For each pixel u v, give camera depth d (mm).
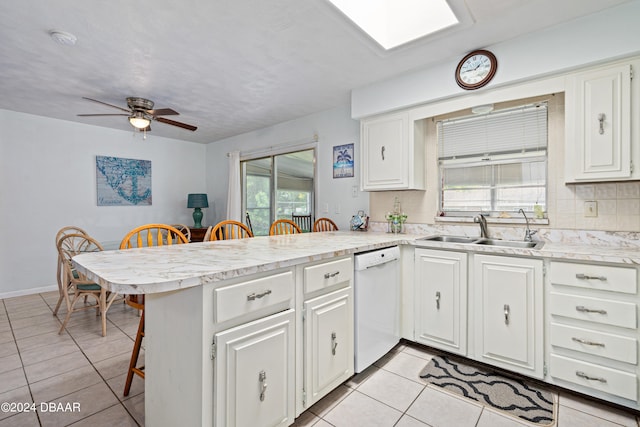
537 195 2385
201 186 5676
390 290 2252
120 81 2859
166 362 1314
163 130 4699
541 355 1844
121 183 4684
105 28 2002
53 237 4109
